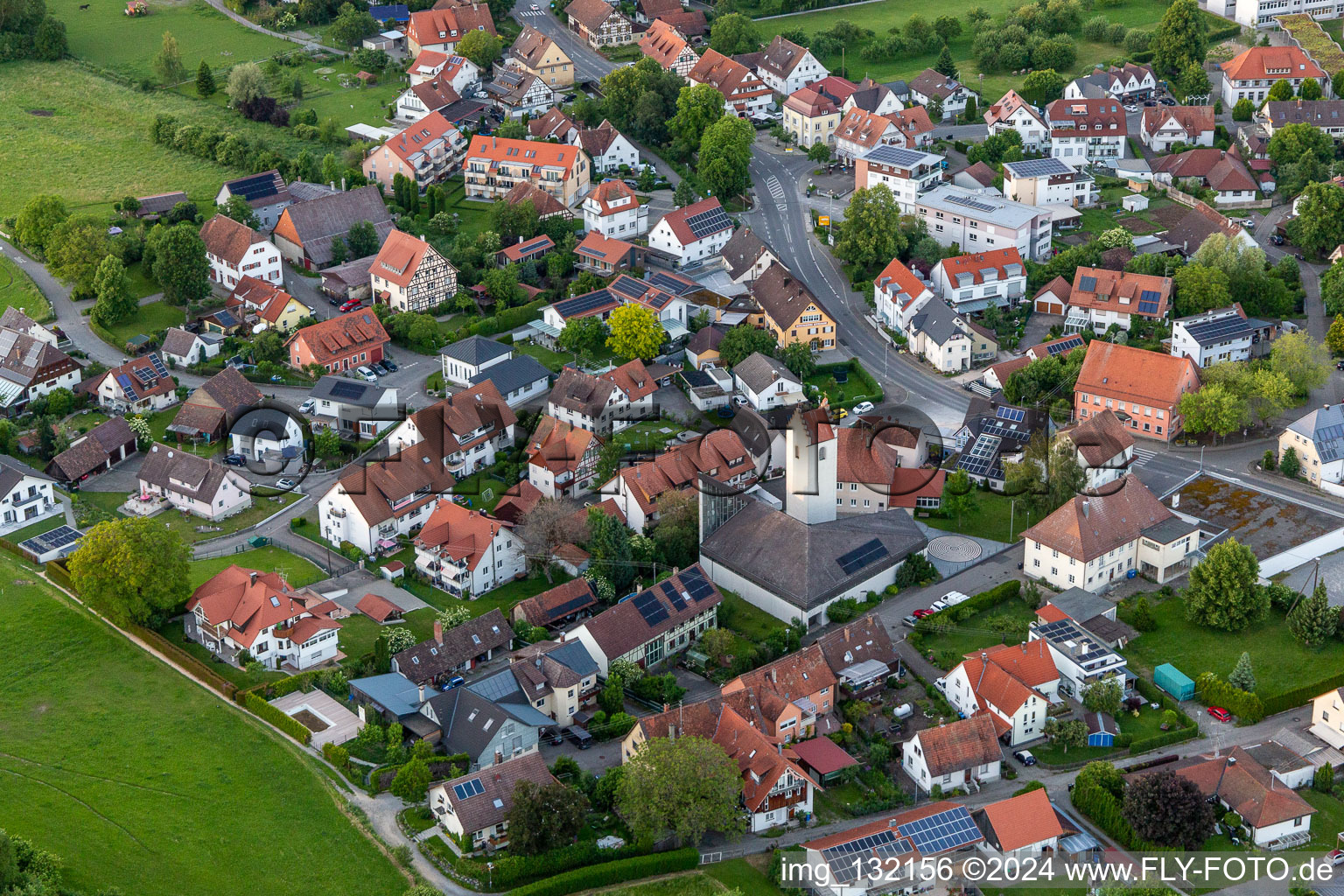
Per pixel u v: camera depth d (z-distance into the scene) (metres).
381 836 174.00
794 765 182.62
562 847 170.25
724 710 187.38
